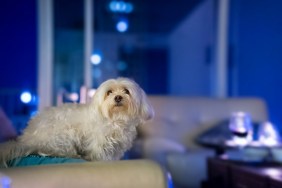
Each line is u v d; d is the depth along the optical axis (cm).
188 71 405
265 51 395
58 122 132
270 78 395
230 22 392
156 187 84
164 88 400
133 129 147
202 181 244
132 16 391
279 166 198
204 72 405
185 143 319
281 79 392
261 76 396
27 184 76
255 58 396
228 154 239
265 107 345
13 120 349
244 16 393
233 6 391
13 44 353
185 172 269
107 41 382
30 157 109
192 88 406
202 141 302
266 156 220
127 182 83
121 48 387
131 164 86
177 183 267
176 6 403
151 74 396
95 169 83
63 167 82
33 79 358
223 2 386
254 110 338
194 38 406
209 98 342
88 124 134
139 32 393
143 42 395
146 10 396
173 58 403
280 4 392
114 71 385
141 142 267
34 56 358
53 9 367
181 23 404
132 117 144
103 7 379
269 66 395
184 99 334
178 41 405
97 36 378
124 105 139
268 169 190
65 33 370
